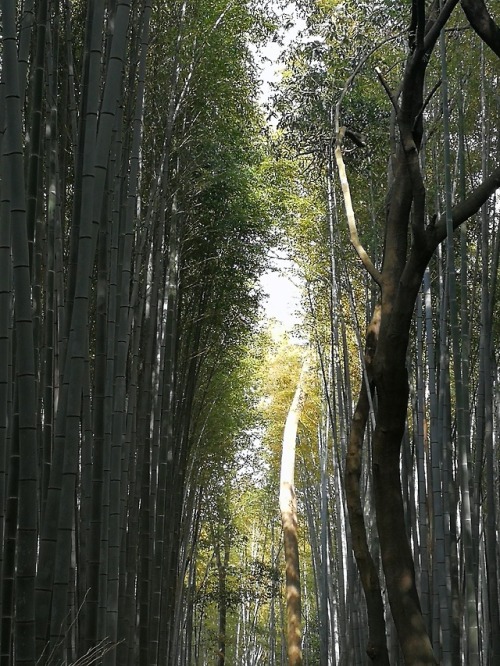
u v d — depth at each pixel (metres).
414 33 5.00
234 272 11.55
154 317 7.95
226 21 9.28
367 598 5.01
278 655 26.72
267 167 11.62
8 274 3.43
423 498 8.09
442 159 8.61
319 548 17.70
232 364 14.44
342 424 10.72
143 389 7.87
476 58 7.77
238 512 22.78
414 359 9.91
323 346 12.57
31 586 3.16
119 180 5.50
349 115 8.34
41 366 5.64
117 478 5.18
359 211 9.67
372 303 8.89
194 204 10.25
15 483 3.74
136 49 6.36
